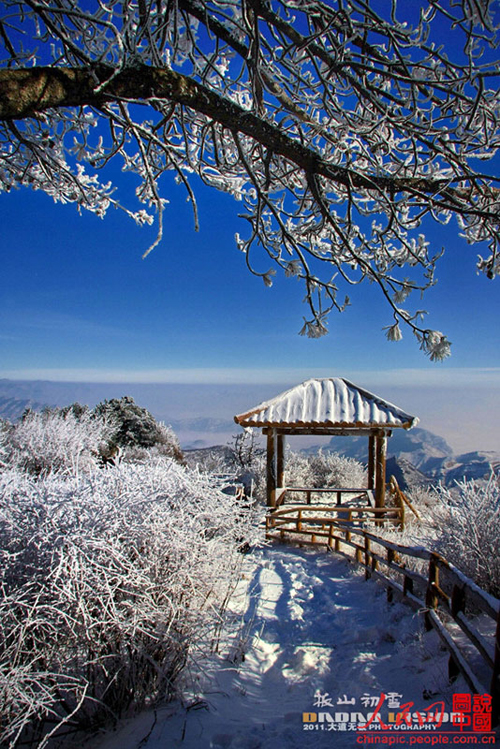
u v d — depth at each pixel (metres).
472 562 4.50
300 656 4.42
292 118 3.10
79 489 3.83
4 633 2.80
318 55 2.98
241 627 4.91
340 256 4.07
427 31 2.55
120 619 3.16
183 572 3.71
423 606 4.53
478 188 3.20
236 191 4.28
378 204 3.40
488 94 2.96
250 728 3.10
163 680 3.44
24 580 3.10
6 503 3.59
